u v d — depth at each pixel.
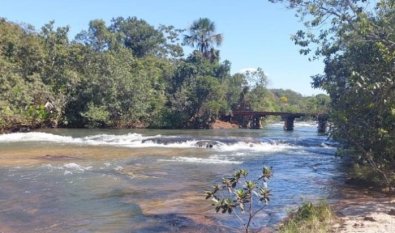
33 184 13.66
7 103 38.81
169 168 17.95
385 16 15.25
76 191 12.79
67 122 46.34
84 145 27.22
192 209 10.85
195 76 58.38
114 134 37.72
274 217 10.12
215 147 27.61
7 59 45.84
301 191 13.53
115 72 48.41
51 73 47.66
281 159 22.36
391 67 12.67
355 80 12.16
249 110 68.06
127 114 49.84
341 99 14.05
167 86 58.44
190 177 15.80
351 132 13.66
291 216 10.02
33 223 9.50
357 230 8.29
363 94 12.41
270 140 30.95
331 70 23.75
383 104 12.32
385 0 15.30
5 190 12.73
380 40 14.16
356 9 15.72
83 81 47.53
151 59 64.94
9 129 38.09
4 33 49.88
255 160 21.56
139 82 50.75
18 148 24.67
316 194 13.01
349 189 13.84
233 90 64.69
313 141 32.06
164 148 26.20
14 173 15.62
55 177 14.95
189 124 56.38
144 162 19.56
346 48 19.16
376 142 14.06
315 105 73.00
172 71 60.34
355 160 17.83
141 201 11.69
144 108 51.00
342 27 16.31
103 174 15.77
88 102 47.25
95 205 11.17
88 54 49.00
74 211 10.55
